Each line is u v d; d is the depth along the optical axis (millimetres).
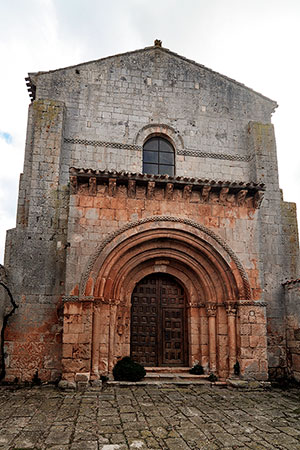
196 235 12336
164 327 13070
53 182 13398
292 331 13117
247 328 11789
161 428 7125
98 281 11484
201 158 15180
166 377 11727
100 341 11414
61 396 9711
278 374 13188
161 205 12430
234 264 12320
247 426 7375
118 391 10344
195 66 16188
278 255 14391
